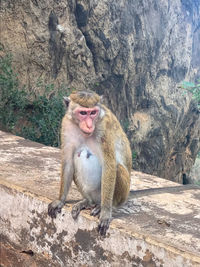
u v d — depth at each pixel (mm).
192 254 2908
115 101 16344
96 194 3857
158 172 19766
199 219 3705
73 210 3637
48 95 13180
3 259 4395
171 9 19578
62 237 3740
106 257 3391
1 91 11688
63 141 3705
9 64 11922
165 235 3240
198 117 22438
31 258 4082
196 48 23375
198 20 23281
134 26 16531
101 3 14625
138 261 3180
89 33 14664
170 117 19516
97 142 3529
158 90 18891
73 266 3668
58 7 13312
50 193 4066
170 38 19625
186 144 22438
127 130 16953
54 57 13469
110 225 3367
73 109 3537
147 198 4262
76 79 14383
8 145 6320
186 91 20797
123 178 3678
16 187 4211
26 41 12688
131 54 16422
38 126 12750
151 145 18703
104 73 15469
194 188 4793
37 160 5516
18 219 4172
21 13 12500
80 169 3732
